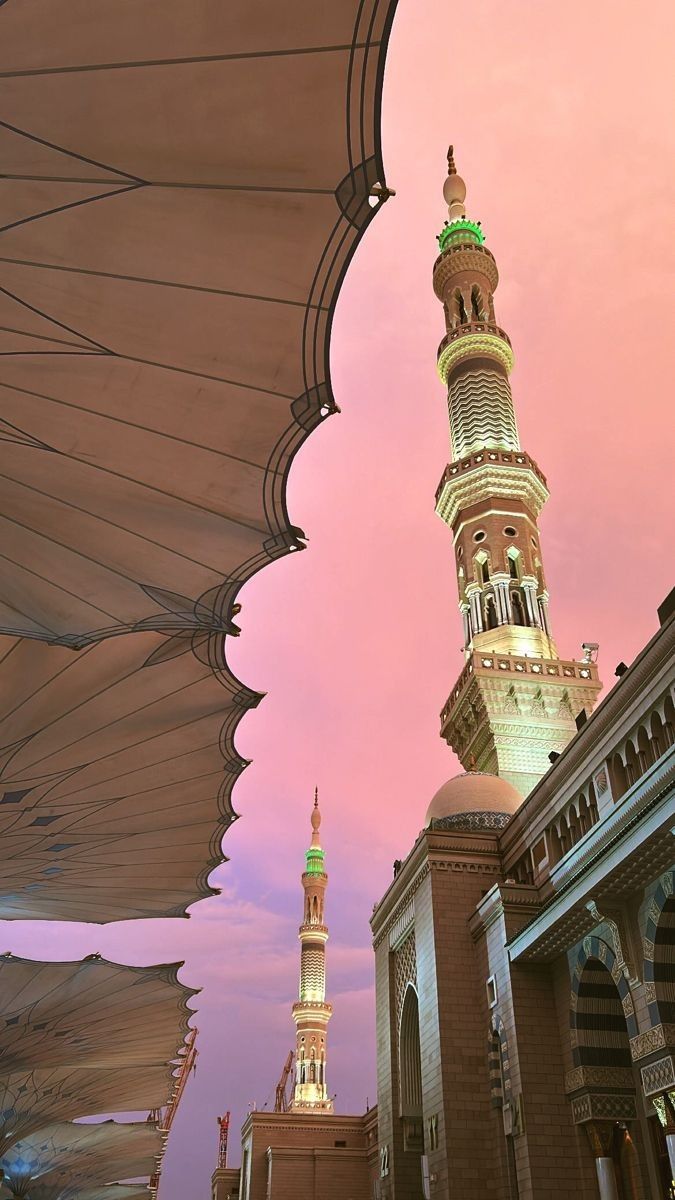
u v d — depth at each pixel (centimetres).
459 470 5312
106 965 2700
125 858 2344
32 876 2361
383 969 3806
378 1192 3516
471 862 3316
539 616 4869
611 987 2584
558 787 2997
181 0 788
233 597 1582
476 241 6725
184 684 1795
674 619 2411
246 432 1250
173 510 1380
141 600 1561
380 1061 3669
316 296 1082
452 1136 2784
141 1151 5825
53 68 829
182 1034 3550
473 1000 3027
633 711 2603
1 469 1291
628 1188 2442
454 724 4600
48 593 1521
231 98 882
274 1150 5412
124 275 1036
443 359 6056
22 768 1886
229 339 1125
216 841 2344
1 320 1072
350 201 989
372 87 895
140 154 919
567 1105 2581
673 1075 2044
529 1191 2464
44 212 959
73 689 1733
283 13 817
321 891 9012
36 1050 3409
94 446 1255
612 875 2200
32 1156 5509
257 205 984
